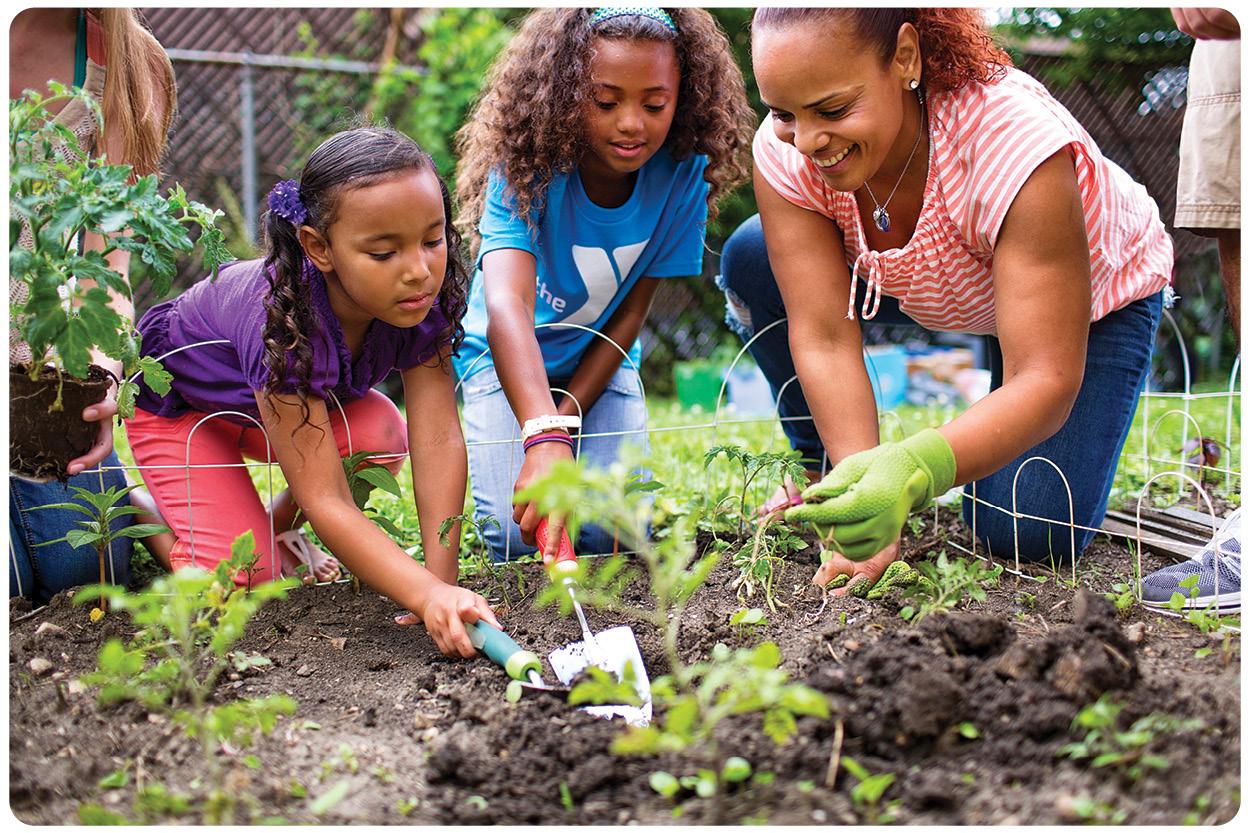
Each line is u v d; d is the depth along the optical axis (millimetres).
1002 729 1732
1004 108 2248
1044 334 2154
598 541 3023
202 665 2211
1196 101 2914
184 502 2795
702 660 2232
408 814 1659
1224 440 4691
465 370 3336
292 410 2400
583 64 2670
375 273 2271
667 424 5566
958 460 1986
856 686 1822
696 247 3262
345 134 2346
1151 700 1805
